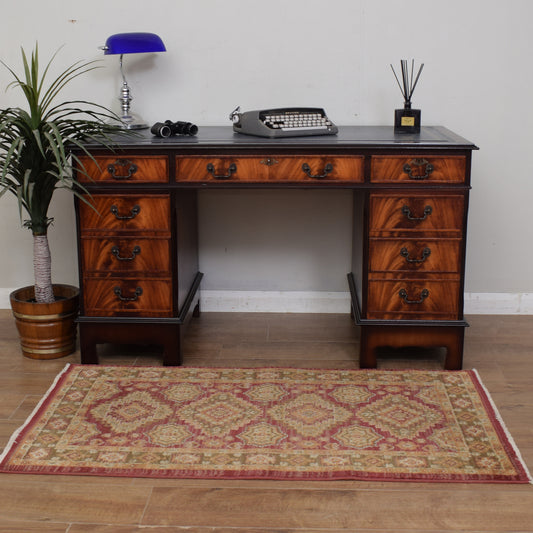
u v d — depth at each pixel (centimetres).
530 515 197
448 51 317
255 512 199
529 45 315
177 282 279
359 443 230
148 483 211
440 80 320
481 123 324
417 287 276
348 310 347
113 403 254
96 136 281
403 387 266
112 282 280
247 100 326
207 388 265
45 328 289
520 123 323
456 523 194
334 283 345
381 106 324
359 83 322
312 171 268
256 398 258
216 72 323
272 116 287
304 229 338
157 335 283
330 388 265
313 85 323
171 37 320
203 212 338
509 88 320
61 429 237
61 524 194
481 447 227
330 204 335
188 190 306
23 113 265
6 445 229
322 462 220
